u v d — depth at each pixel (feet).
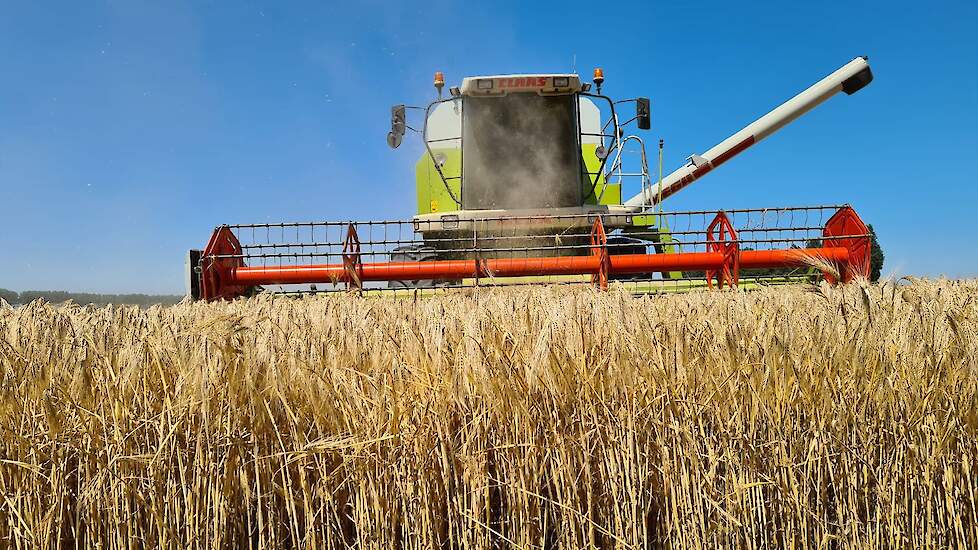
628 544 7.93
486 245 26.55
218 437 7.66
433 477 7.83
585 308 9.29
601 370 8.02
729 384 8.09
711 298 12.19
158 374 8.05
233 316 9.30
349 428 7.60
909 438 8.62
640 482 8.02
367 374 7.94
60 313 11.19
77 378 7.71
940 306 10.16
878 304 10.32
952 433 8.54
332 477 7.75
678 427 8.09
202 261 22.06
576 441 7.97
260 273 22.86
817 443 8.39
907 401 8.50
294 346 8.11
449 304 13.07
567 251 26.61
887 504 8.71
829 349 8.59
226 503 7.61
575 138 27.27
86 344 8.55
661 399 8.09
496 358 7.83
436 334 8.12
